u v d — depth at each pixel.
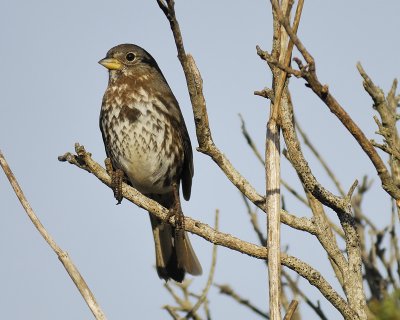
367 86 7.83
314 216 7.90
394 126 7.81
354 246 7.59
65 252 6.75
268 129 7.21
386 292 8.34
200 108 7.78
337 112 6.45
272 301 6.66
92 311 6.56
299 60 6.11
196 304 8.89
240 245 7.77
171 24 7.30
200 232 7.86
